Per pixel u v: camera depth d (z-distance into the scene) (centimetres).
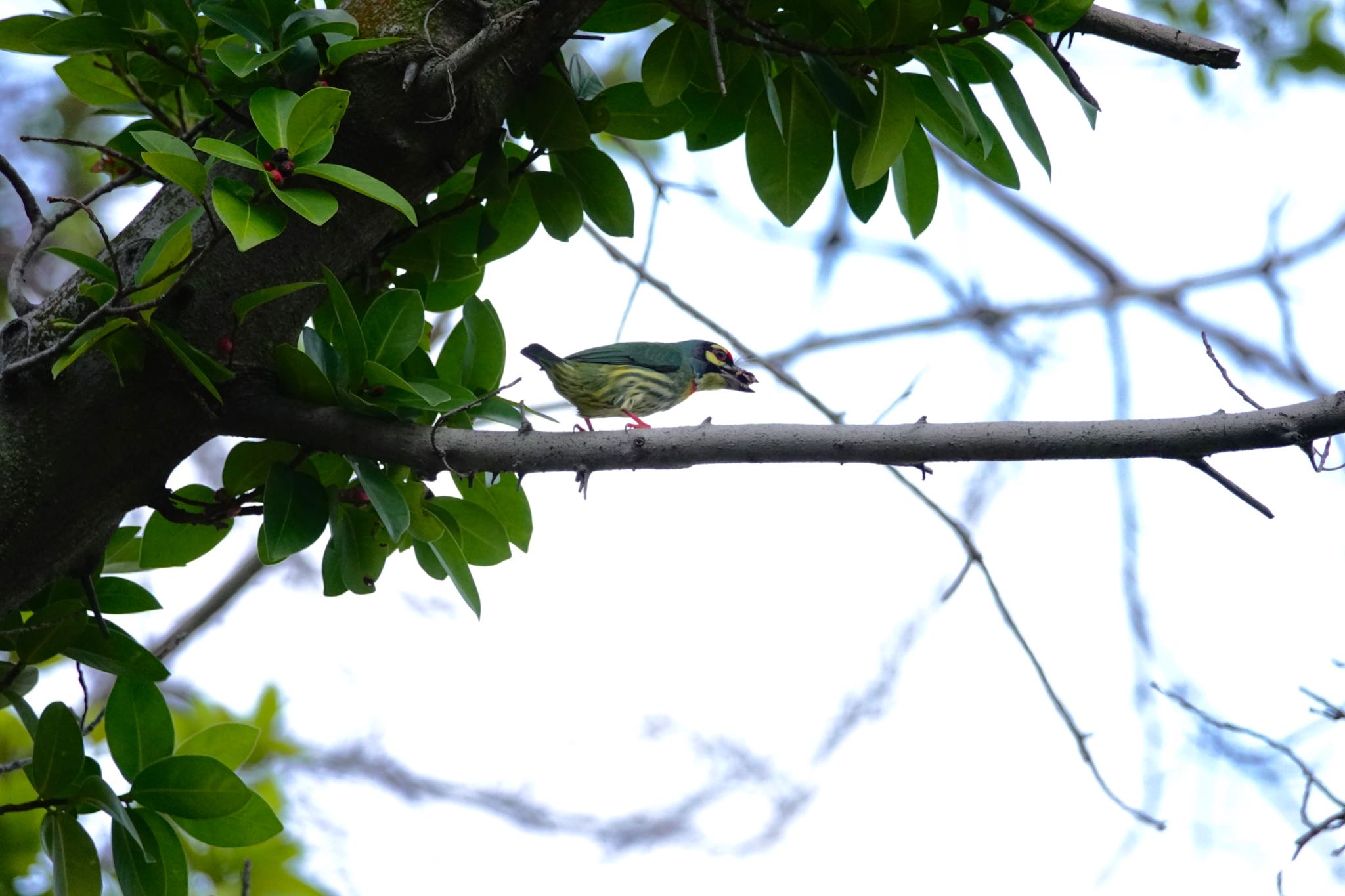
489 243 947
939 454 754
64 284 795
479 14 856
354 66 809
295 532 796
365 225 825
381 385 821
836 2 843
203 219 782
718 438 773
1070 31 927
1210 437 732
